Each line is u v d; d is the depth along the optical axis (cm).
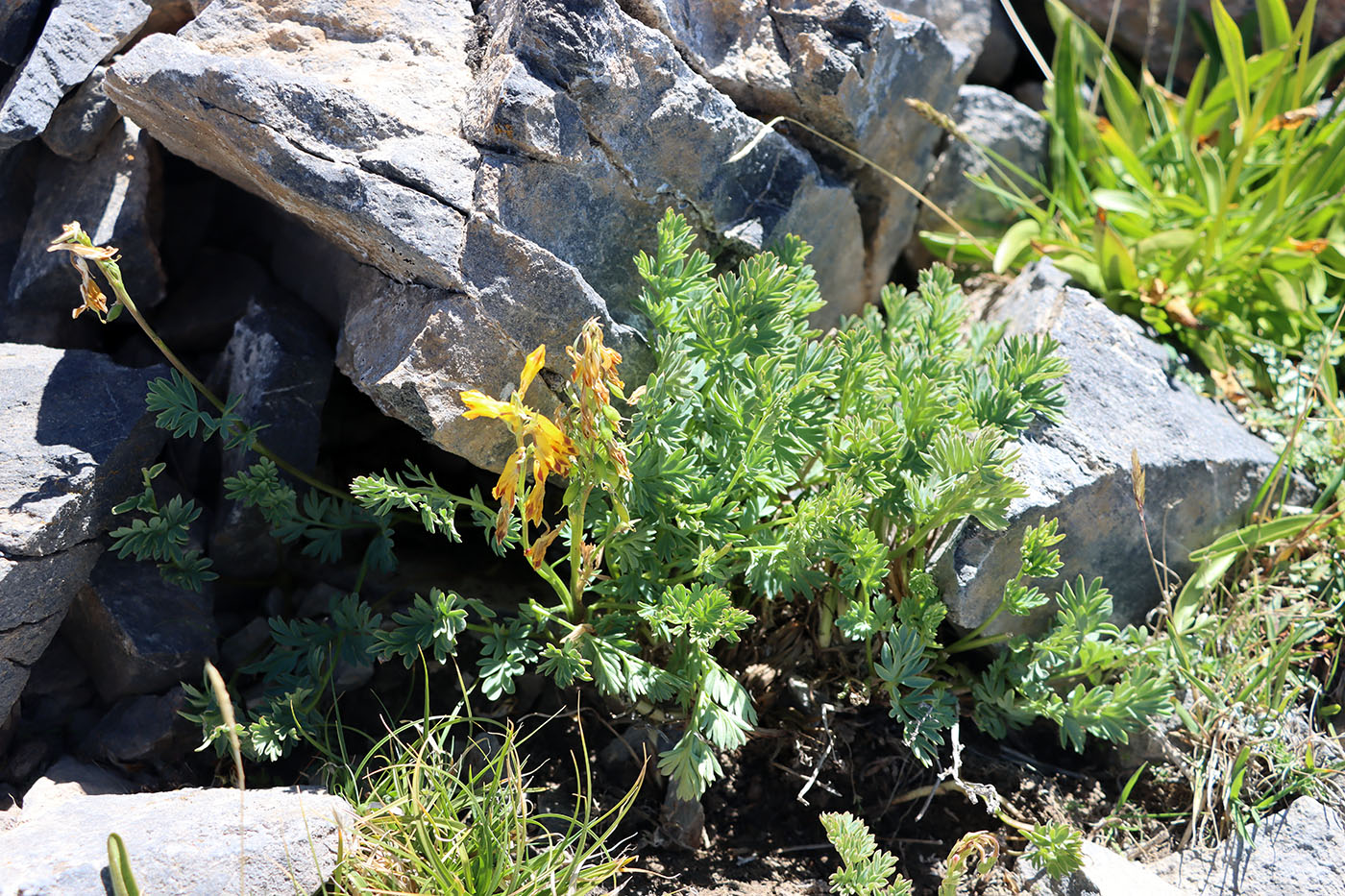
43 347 299
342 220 265
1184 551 328
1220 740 295
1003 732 292
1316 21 438
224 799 242
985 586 290
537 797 283
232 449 309
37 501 260
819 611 302
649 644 296
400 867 240
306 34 294
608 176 289
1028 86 463
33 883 215
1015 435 294
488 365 272
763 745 299
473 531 337
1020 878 272
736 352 283
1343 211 382
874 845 269
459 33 301
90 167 336
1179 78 463
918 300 348
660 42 285
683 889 271
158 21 351
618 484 253
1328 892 266
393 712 296
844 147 344
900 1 428
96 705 294
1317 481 343
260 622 304
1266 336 377
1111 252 359
